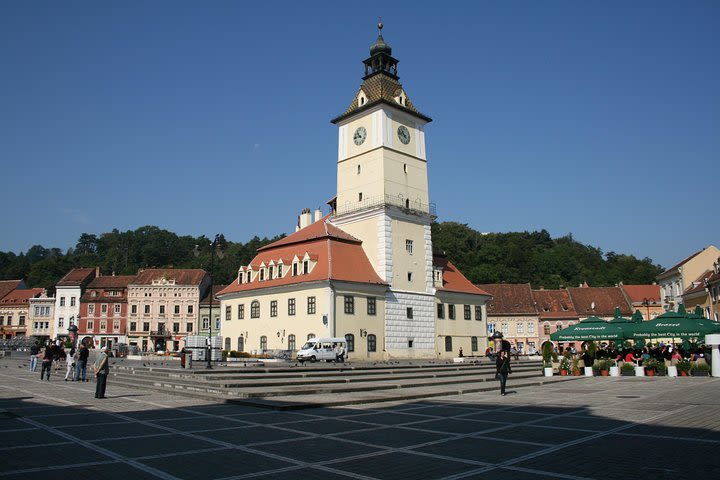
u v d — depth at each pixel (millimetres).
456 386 31062
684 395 25672
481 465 11867
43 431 15797
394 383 30812
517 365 51250
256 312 66438
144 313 105938
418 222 69000
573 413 20062
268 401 22438
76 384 31141
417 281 67688
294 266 63031
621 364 42594
